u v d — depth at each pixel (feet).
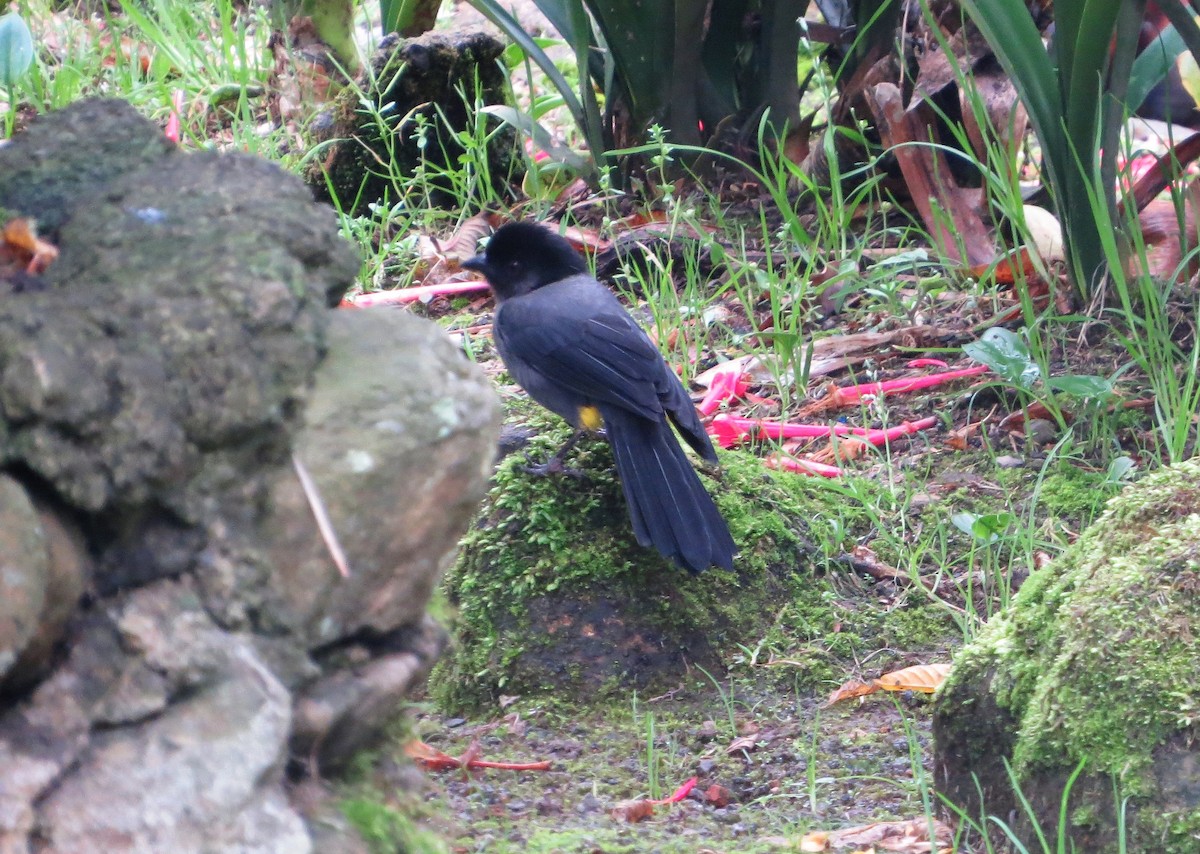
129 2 54.85
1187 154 37.63
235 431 12.23
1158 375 33.06
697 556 26.43
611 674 26.40
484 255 33.99
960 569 29.40
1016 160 38.63
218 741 11.51
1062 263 39.22
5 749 11.17
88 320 11.87
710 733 24.71
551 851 18.01
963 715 20.04
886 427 33.94
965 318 38.45
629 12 43.68
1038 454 32.73
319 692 13.06
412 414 13.05
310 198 14.61
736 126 47.09
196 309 12.31
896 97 39.88
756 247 43.04
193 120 49.26
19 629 10.72
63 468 11.40
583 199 47.14
